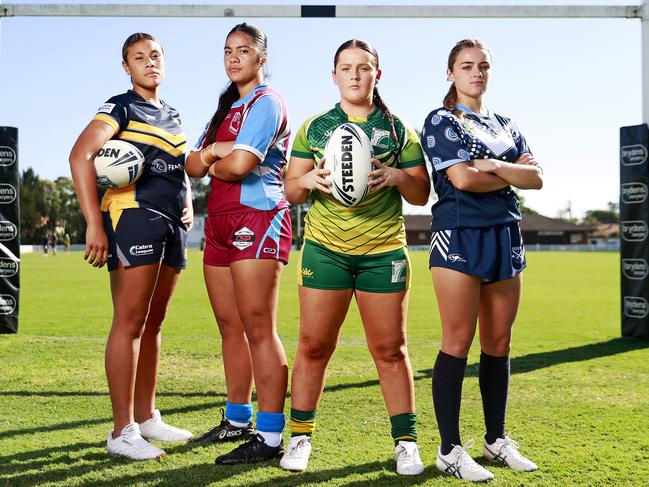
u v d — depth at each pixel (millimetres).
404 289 3574
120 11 6852
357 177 3381
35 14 6836
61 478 3262
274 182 3850
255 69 3855
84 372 6082
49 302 13023
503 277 3441
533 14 7074
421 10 6871
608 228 106875
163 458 3623
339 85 3600
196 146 4113
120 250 3701
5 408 4727
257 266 3711
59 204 81062
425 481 3268
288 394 5289
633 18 7684
